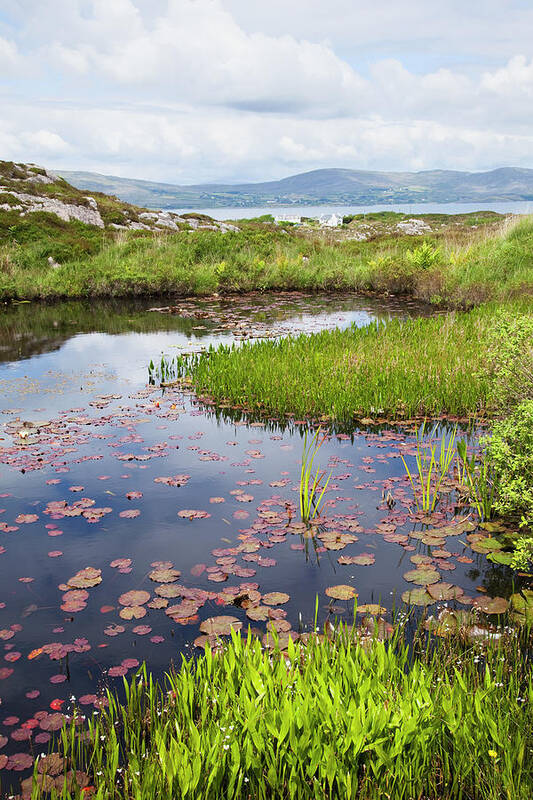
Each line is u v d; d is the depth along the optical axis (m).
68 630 3.22
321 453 5.77
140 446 6.01
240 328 12.34
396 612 3.33
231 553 3.98
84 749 2.42
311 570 3.79
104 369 9.24
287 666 2.46
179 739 2.14
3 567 3.86
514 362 4.80
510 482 3.99
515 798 1.96
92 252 21.52
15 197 24.84
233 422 6.76
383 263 18.66
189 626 3.24
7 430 6.45
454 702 2.23
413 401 6.87
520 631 3.12
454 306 14.40
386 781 2.06
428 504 4.57
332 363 8.09
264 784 2.08
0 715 2.62
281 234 27.62
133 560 3.93
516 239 17.88
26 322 13.33
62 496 4.88
